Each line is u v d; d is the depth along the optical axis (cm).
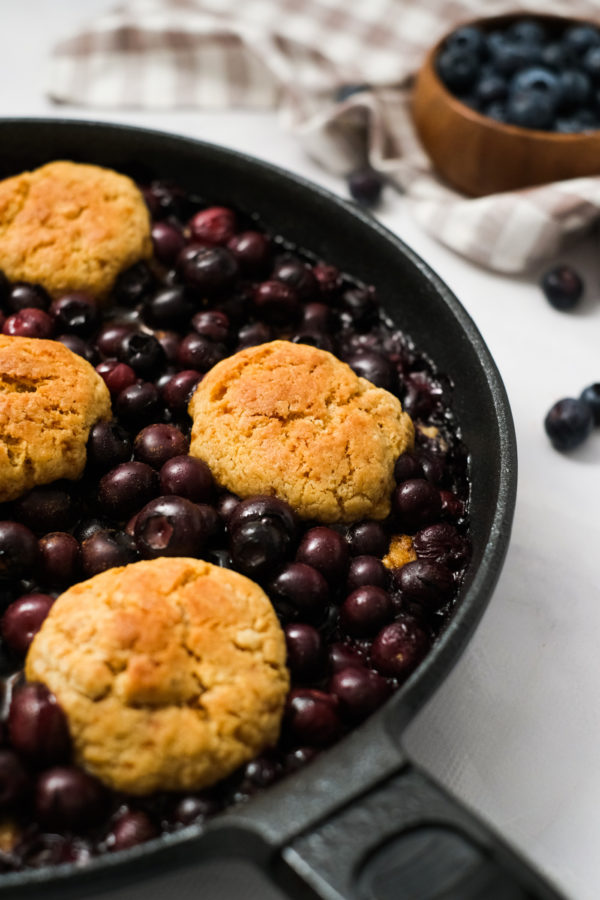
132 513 44
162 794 40
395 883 36
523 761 45
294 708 40
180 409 47
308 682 42
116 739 39
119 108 63
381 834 36
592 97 61
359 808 37
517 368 55
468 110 58
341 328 51
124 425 46
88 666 40
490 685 47
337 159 62
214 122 63
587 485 52
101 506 44
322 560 43
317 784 37
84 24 67
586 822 44
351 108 60
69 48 64
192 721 40
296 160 62
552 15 63
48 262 50
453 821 36
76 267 50
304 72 64
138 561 43
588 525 51
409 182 61
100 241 50
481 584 41
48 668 40
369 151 62
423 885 36
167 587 41
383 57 64
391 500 45
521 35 62
